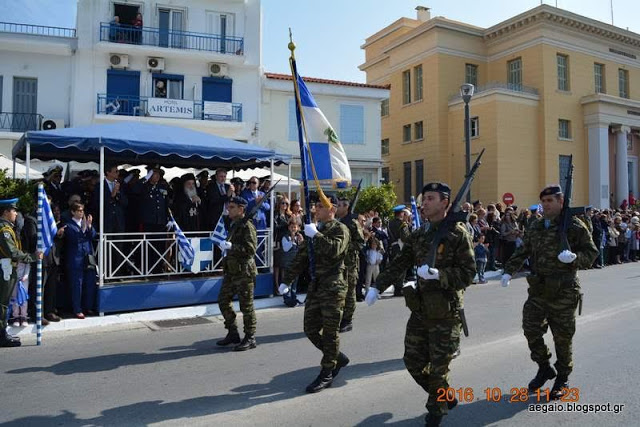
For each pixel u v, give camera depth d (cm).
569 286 464
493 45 3134
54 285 822
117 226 930
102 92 2181
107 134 918
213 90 2341
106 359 627
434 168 3012
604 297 1045
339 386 521
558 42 2953
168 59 2270
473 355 627
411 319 414
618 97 3183
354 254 764
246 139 2333
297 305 1003
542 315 479
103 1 2189
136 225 1017
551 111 2897
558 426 418
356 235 748
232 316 680
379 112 2612
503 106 2750
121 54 2189
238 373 567
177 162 1202
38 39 2102
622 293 1101
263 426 421
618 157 3178
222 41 2352
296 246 1038
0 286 680
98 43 2123
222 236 818
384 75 3531
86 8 2158
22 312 785
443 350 386
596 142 3020
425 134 3083
